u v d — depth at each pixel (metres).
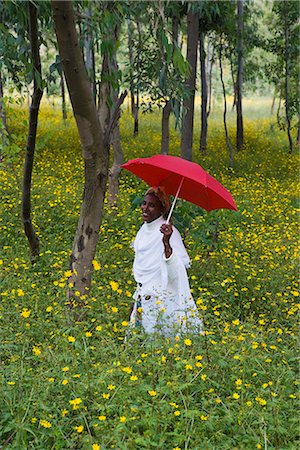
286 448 3.47
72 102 4.91
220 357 4.25
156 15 5.82
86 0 5.46
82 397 3.69
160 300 4.77
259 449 3.41
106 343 4.32
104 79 5.45
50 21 5.89
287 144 23.30
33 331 4.64
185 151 13.40
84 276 5.39
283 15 21.05
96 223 5.38
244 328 4.89
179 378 3.96
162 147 12.90
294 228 9.94
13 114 6.79
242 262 7.25
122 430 3.37
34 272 6.64
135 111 22.23
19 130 19.70
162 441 3.33
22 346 4.33
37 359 4.07
